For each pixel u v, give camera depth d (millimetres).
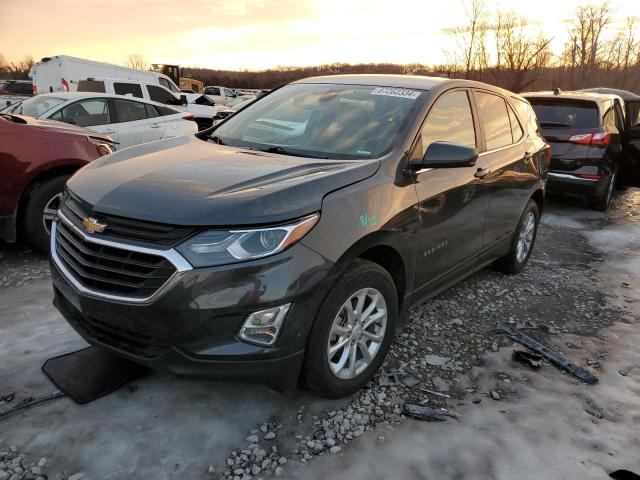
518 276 5211
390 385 3223
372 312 3064
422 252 3381
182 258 2359
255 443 2672
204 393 3031
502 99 4723
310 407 2967
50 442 2602
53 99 8648
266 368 2535
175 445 2629
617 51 28312
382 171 3066
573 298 4730
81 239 2680
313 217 2586
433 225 3424
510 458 2656
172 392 3025
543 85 21594
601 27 26953
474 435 2812
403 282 3318
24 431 2664
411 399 3102
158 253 2383
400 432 2811
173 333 2424
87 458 2518
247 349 2475
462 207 3748
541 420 2965
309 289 2551
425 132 3486
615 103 8695
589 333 4074
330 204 2680
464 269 4105
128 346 2607
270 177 2797
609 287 5039
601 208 8305
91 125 8648
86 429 2699
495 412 3021
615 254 6137
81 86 13562
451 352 3662
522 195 4797
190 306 2369
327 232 2629
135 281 2473
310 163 3055
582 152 7648
